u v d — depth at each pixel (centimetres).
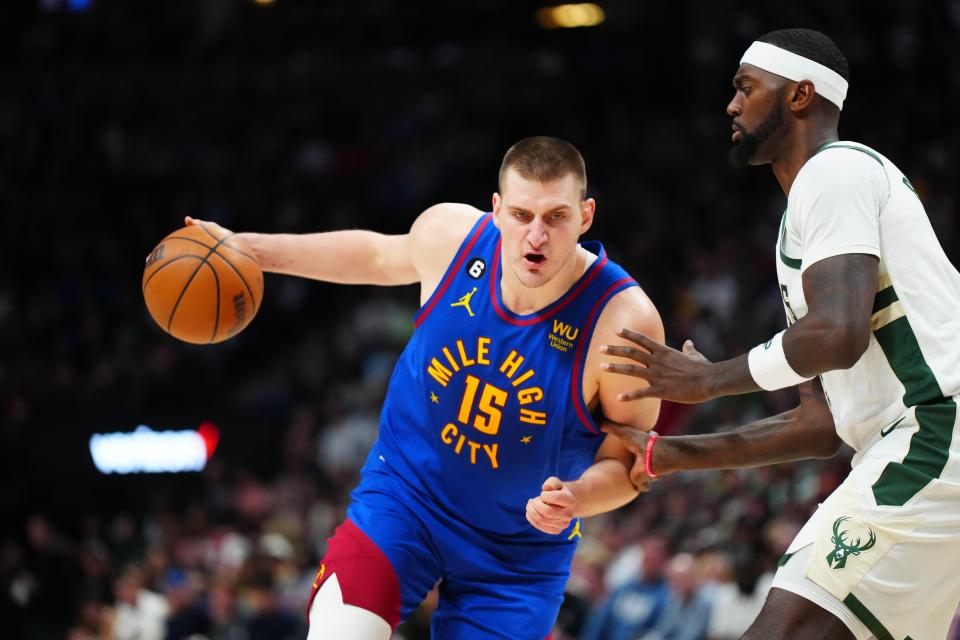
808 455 358
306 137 1605
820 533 317
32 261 1560
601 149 1481
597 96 1548
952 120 1324
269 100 1627
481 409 361
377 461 382
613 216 1365
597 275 361
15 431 1282
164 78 1644
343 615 352
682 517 827
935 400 312
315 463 1151
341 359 1324
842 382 327
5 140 1658
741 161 346
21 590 1060
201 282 373
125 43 1681
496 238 365
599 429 367
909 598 314
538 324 358
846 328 299
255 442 1259
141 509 1263
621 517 893
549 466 364
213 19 1673
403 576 362
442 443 368
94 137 1647
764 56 338
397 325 1323
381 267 394
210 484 1235
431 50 1627
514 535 374
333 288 1482
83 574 1088
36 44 1694
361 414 1178
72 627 1070
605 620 766
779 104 336
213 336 380
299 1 1659
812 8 1388
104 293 1516
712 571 734
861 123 1341
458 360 363
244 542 995
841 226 309
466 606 375
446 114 1570
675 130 1451
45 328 1481
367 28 1639
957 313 319
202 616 888
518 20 1623
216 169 1609
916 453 311
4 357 1441
